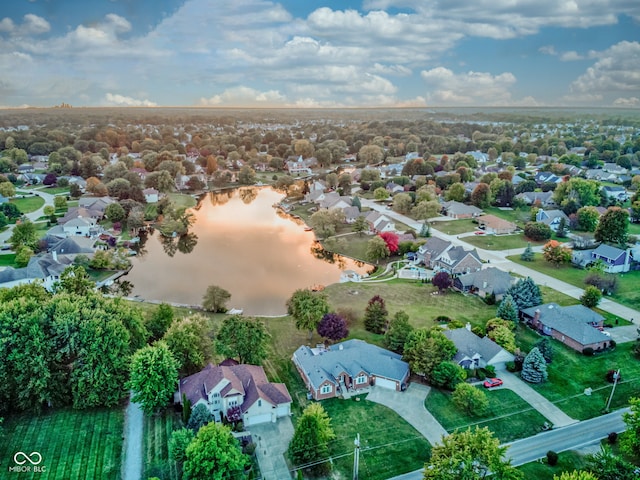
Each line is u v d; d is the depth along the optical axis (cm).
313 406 5681
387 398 6625
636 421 5244
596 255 12012
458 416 6241
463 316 9212
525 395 6681
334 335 7794
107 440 5725
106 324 6372
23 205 17625
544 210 16362
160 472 5147
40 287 8012
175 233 15438
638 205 16038
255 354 7100
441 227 15775
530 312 8906
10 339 5981
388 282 11206
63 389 6241
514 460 5416
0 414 6062
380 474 5256
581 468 5241
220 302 9562
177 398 6481
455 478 4431
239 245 14600
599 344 7850
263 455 5516
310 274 12088
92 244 12938
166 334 7044
